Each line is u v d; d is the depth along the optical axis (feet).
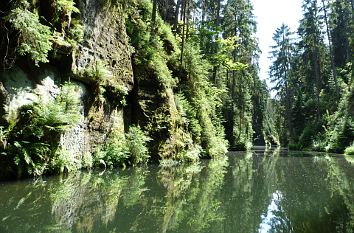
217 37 100.07
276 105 219.20
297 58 180.04
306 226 18.08
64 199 22.34
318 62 154.40
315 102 143.13
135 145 45.50
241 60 132.87
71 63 36.01
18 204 20.40
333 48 159.12
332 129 109.91
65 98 33.88
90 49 40.14
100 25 42.98
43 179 29.43
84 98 39.04
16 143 27.86
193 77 72.13
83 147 38.52
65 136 34.73
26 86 30.09
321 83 153.48
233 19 128.36
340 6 158.71
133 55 52.60
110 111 44.29
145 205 21.88
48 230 15.79
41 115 30.01
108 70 44.06
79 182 29.14
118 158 42.24
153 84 52.80
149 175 36.50
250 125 142.00
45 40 29.91
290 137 151.74
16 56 29.32
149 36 58.34
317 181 34.86
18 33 28.68
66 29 35.78
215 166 51.11
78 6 38.42
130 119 49.88
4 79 28.19
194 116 67.77
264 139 178.09
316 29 147.13
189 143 61.05
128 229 16.57
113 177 33.47
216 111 105.40
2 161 27.58
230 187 30.35
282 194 27.17
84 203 21.53
